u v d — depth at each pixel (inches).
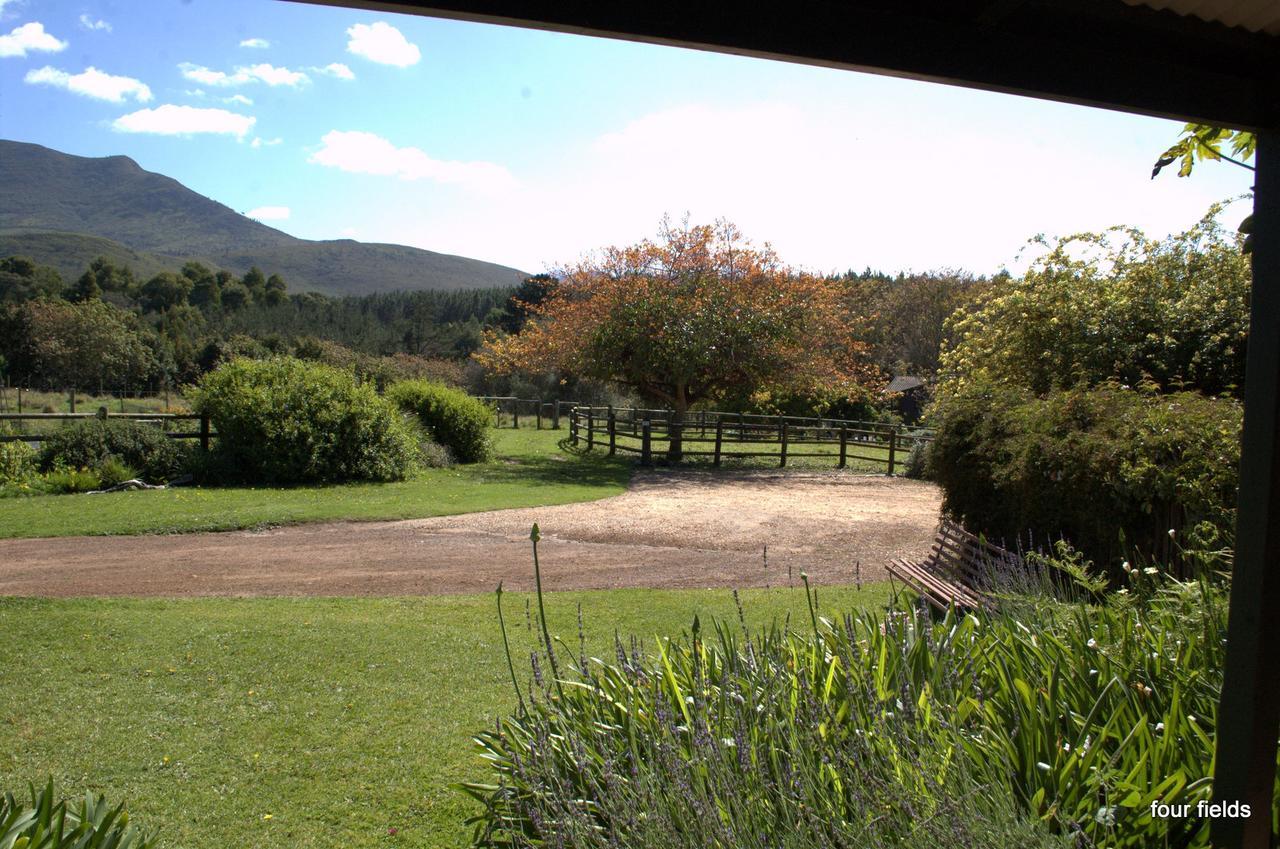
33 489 493.0
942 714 111.8
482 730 177.9
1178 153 164.4
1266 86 97.9
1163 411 239.8
